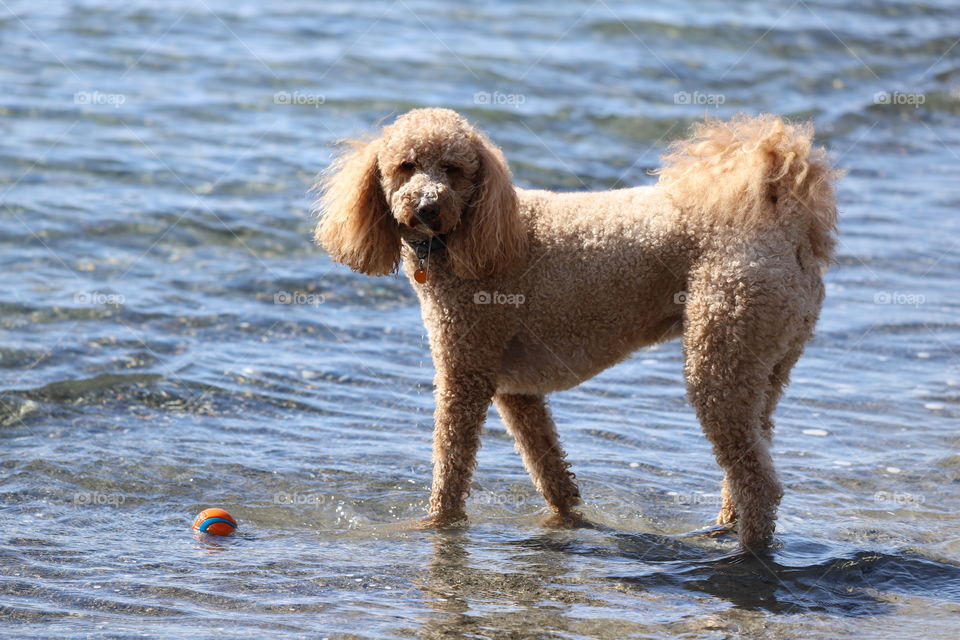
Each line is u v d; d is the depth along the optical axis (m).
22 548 6.44
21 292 10.85
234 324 10.70
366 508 7.48
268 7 21.86
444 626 5.57
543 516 7.48
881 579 6.32
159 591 5.91
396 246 7.43
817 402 9.46
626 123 16.77
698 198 6.80
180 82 17.25
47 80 16.89
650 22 22.16
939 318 11.42
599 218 7.05
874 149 17.52
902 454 8.42
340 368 9.98
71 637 5.28
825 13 24.45
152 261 11.88
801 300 6.68
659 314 7.02
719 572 6.43
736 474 6.78
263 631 5.44
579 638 5.48
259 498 7.54
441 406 7.33
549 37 20.91
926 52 22.30
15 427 8.44
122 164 14.12
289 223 12.96
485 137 7.30
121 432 8.49
